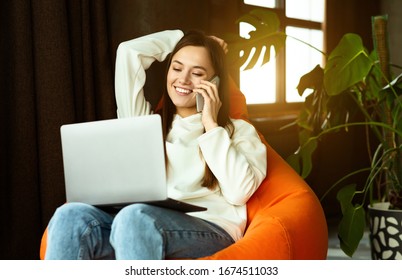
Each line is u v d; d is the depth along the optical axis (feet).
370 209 9.24
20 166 8.48
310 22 15.64
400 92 8.90
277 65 14.73
